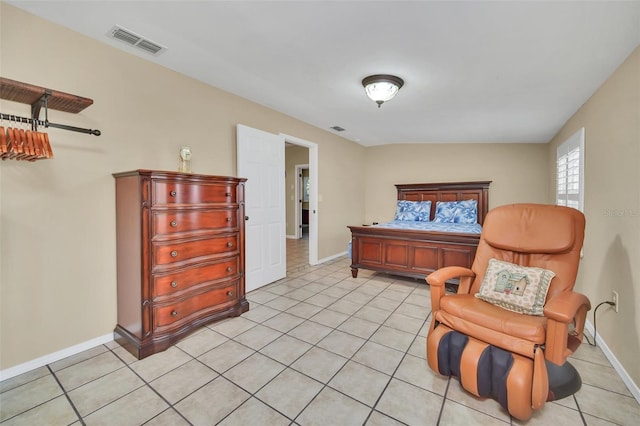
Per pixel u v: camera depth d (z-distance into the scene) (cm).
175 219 221
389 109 341
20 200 183
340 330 243
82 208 209
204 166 295
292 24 183
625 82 187
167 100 261
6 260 179
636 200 170
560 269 185
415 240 358
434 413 150
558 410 152
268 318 267
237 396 163
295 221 780
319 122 432
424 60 216
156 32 200
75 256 206
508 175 508
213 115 302
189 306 232
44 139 174
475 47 193
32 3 173
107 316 224
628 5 140
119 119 228
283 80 275
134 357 203
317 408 153
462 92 271
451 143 548
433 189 548
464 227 420
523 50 192
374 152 623
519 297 180
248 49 218
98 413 150
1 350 178
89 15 183
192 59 238
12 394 165
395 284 370
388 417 147
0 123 175
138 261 204
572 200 303
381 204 619
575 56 193
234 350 212
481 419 146
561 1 142
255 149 342
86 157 211
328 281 384
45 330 194
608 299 206
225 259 260
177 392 166
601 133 227
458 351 164
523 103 290
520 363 144
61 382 175
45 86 190
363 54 216
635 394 162
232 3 166
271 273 374
